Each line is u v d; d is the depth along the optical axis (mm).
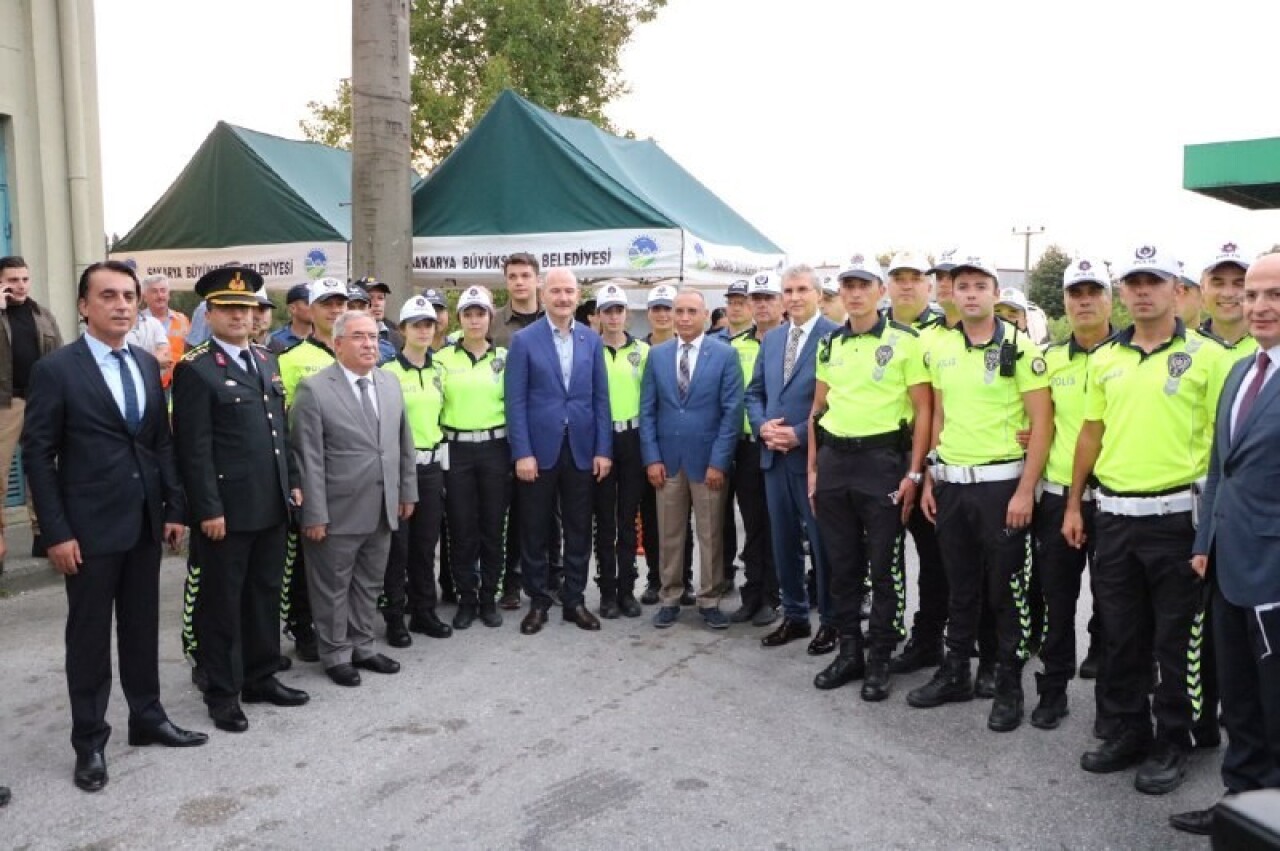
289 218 8742
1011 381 4379
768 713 4602
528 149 8031
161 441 4160
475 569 5957
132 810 3650
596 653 5457
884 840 3443
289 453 4828
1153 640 4008
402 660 5328
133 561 4070
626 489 6137
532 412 5770
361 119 7812
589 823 3551
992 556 4445
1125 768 4016
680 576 5969
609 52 18812
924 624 5242
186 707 4672
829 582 5391
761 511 6016
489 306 5867
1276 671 3303
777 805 3691
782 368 5527
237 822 3559
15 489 7793
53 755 4137
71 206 8383
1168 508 3775
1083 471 4121
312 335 5898
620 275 7715
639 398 6082
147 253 9711
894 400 4816
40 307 6828
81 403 3816
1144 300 3816
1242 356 3832
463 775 3936
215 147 9156
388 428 5113
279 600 4723
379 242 7863
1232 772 3559
